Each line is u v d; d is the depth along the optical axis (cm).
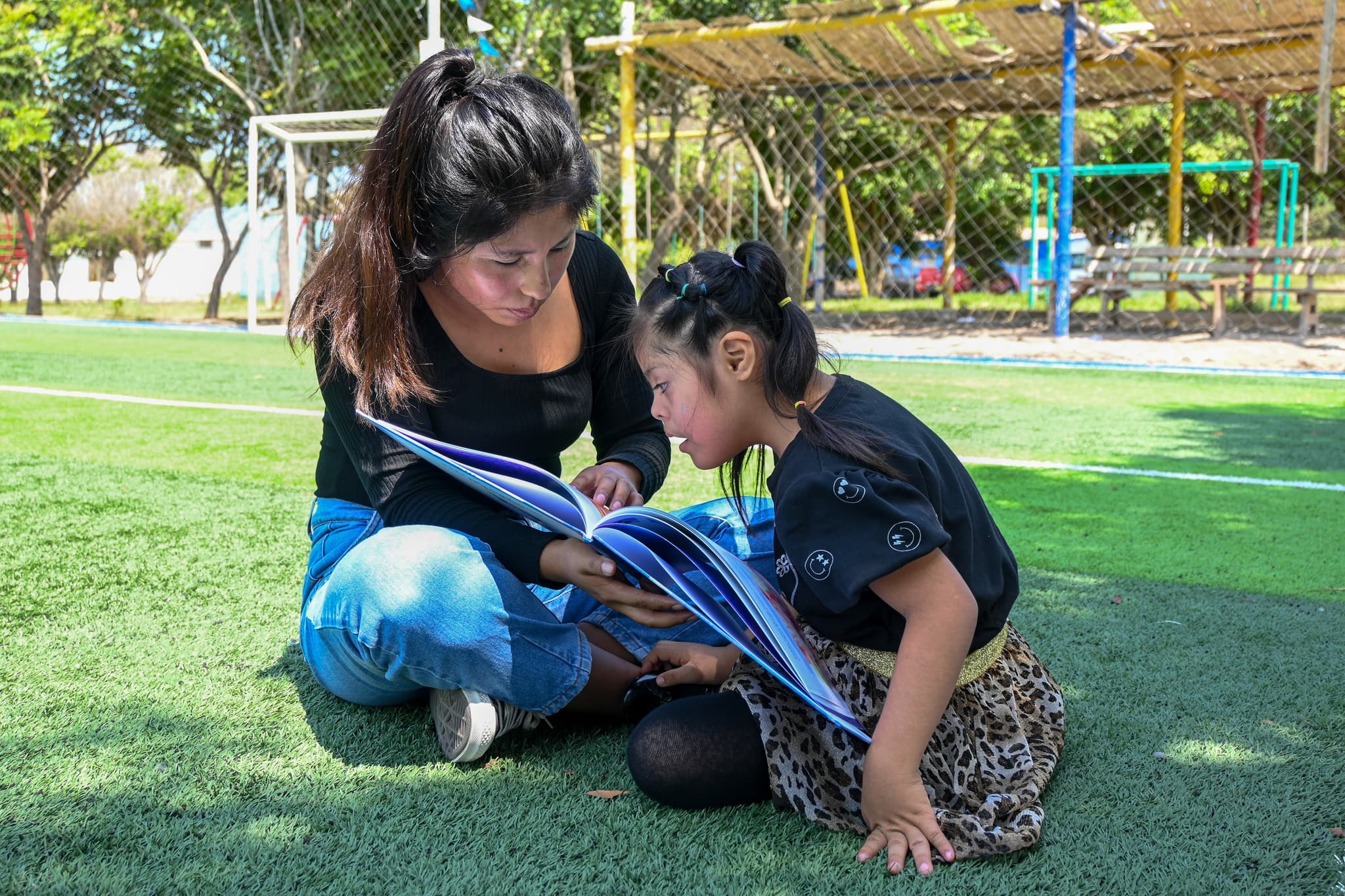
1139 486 420
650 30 1076
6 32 1518
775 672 155
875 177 1834
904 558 146
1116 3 1598
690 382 168
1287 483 426
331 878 148
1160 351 884
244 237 1731
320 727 199
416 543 177
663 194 1747
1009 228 2008
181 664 229
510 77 172
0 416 562
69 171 1684
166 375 757
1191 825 164
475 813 167
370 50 1372
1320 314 1313
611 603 177
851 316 1395
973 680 170
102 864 151
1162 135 1752
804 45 1257
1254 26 1048
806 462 155
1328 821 166
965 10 953
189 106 1617
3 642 239
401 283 182
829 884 148
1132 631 254
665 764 166
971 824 155
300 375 763
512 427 201
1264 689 219
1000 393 689
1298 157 1579
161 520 352
